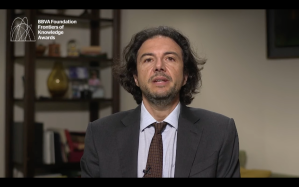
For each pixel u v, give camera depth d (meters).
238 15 3.38
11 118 3.20
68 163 3.18
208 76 3.49
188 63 1.31
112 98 3.44
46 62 3.42
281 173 3.15
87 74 3.48
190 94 1.36
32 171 3.01
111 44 3.56
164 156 1.14
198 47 3.51
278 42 3.18
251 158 3.32
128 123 1.20
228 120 1.19
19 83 3.27
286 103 3.13
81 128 3.64
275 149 3.19
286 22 3.13
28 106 3.01
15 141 3.18
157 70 1.12
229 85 3.40
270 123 3.22
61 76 3.26
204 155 1.12
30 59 3.04
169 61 1.14
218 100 3.44
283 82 3.15
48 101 3.12
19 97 3.27
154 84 1.12
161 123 1.17
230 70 3.41
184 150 1.12
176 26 3.57
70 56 3.34
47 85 3.26
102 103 3.64
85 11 3.41
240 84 3.36
